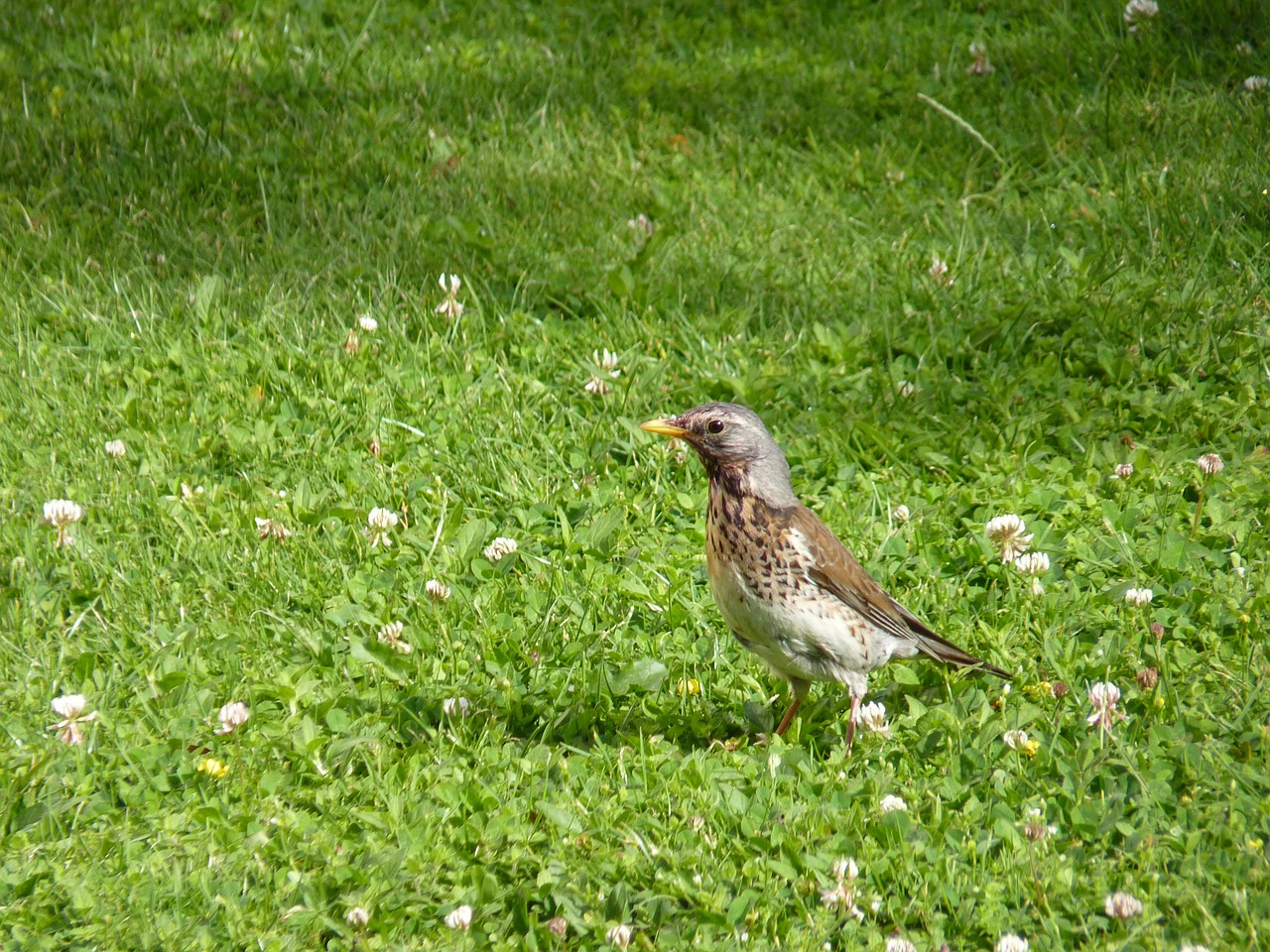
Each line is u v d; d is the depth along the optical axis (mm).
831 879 6684
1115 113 14734
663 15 17172
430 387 11156
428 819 7082
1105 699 7699
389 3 17031
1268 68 15125
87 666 8141
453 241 12961
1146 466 10234
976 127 14984
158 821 7074
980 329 11781
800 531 7828
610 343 11719
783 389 11328
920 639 8164
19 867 6727
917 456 10664
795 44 16641
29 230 12680
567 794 7297
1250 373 11117
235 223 13125
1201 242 12680
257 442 10367
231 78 15273
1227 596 8812
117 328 11547
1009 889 6613
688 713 8258
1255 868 6555
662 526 10062
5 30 15805
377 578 9227
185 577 9109
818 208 13844
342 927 6434
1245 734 7480
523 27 16938
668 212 13695
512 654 8602
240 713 7781
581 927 6453
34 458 9984
